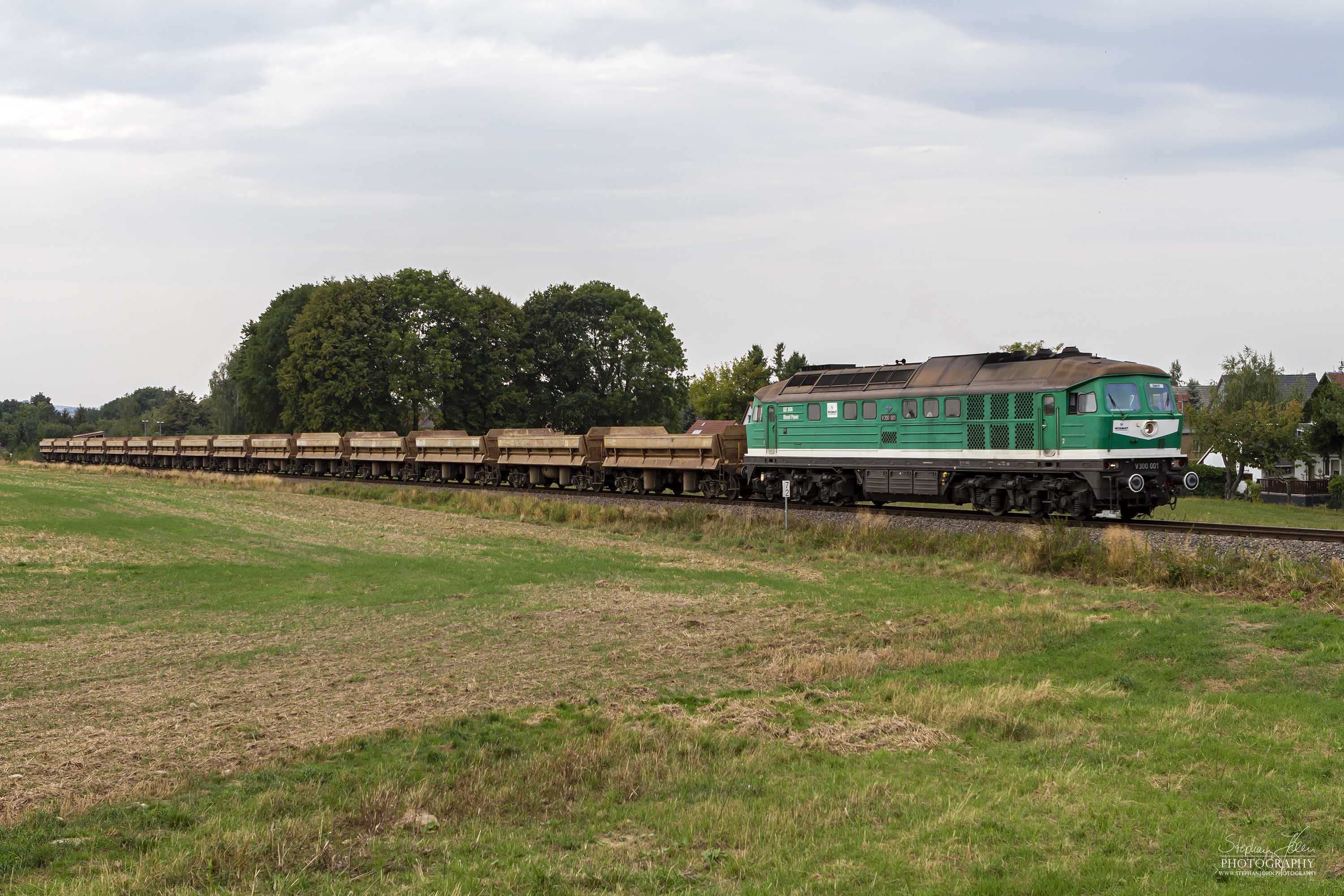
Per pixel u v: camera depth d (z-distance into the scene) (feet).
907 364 95.61
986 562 75.77
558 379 263.29
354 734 37.47
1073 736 37.42
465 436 164.55
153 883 24.39
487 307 243.40
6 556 75.00
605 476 134.62
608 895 24.25
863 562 80.38
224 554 84.53
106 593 66.33
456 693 44.14
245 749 35.81
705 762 35.60
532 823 29.96
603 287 265.75
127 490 142.10
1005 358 87.81
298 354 218.18
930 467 90.63
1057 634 53.26
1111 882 24.53
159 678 45.75
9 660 48.24
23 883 24.58
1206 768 33.22
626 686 45.47
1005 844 27.14
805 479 104.27
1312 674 43.34
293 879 24.94
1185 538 70.49
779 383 108.06
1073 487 81.56
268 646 52.60
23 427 460.55
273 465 199.11
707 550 91.09
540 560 84.99
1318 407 195.11
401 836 28.43
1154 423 79.71
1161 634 50.85
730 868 25.86
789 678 47.60
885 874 25.14
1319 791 30.48
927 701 42.11
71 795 30.68
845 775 33.58
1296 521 127.34
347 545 93.86
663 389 262.47
